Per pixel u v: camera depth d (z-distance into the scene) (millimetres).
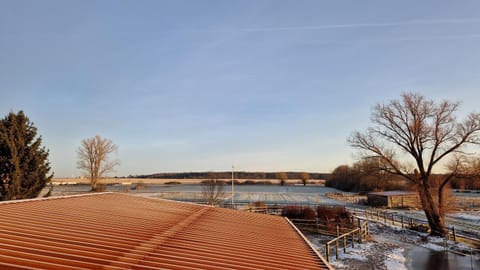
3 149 19562
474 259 16578
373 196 43031
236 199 47062
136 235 6246
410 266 15453
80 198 11828
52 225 6266
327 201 45281
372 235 22578
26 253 4172
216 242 6602
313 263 5980
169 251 5359
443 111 23422
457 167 22953
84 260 4227
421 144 23891
